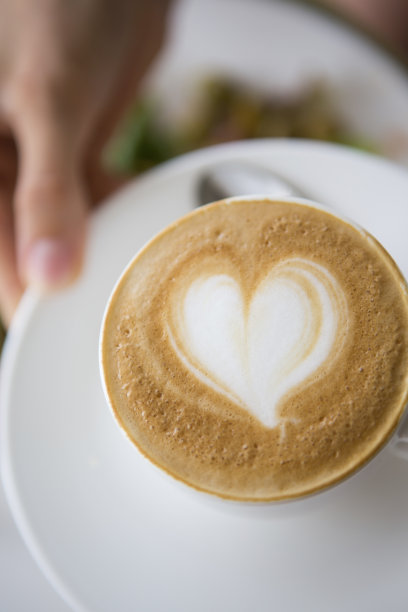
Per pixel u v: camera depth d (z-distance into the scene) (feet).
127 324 0.99
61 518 1.10
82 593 1.07
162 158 1.70
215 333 0.98
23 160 1.29
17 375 1.15
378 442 0.93
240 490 0.94
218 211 1.02
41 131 1.26
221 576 1.06
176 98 1.71
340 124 1.62
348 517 1.06
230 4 1.63
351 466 0.93
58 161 1.25
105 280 1.19
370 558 1.05
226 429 0.96
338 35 1.62
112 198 1.23
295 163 1.21
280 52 1.64
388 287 0.97
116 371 0.98
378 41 1.63
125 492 1.10
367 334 0.96
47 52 1.31
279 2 1.63
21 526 1.09
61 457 1.12
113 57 1.44
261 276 0.99
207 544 1.08
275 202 1.01
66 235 1.21
